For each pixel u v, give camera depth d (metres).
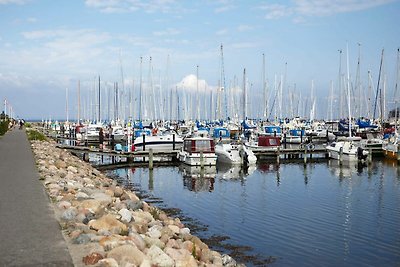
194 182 32.72
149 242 9.66
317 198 25.83
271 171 39.97
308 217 20.55
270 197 26.12
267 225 18.91
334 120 86.81
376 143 52.97
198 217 20.47
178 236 11.98
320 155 54.12
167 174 37.47
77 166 26.92
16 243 8.61
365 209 22.56
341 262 14.20
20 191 14.40
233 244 15.95
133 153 44.12
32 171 19.72
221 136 59.69
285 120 82.25
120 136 66.12
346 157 46.78
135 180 33.75
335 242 16.41
